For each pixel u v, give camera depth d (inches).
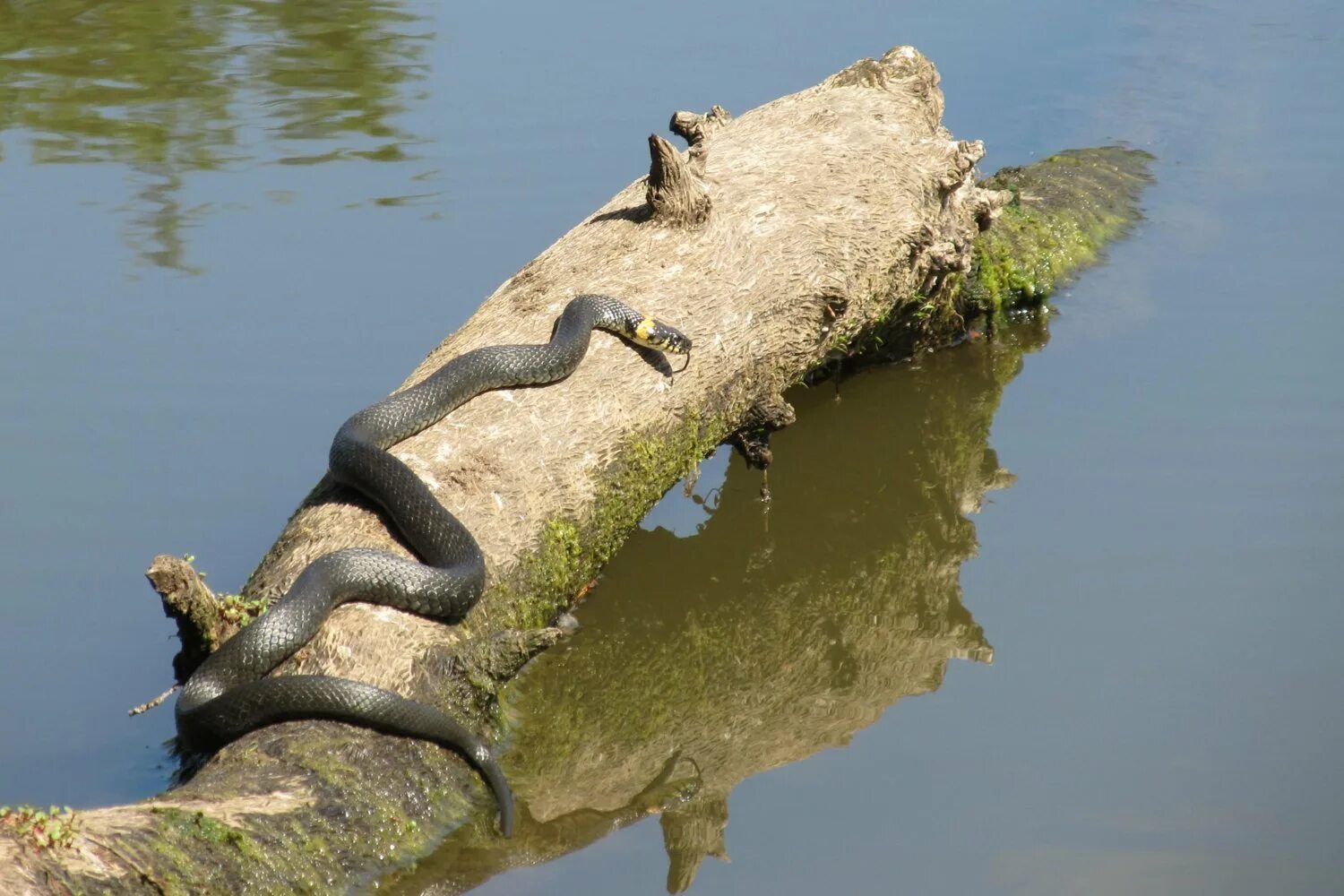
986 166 857.5
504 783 393.4
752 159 618.5
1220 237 781.3
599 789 434.0
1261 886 364.5
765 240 575.5
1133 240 787.4
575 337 506.6
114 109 913.5
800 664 519.8
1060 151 872.9
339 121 891.4
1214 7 1128.8
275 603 412.2
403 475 440.8
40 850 303.9
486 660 415.5
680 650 529.3
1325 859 374.3
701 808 418.3
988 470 616.1
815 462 643.5
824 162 618.2
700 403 532.1
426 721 385.7
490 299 562.9
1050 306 733.9
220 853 330.0
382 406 471.2
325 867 346.9
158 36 1053.8
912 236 609.6
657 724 481.4
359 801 364.5
